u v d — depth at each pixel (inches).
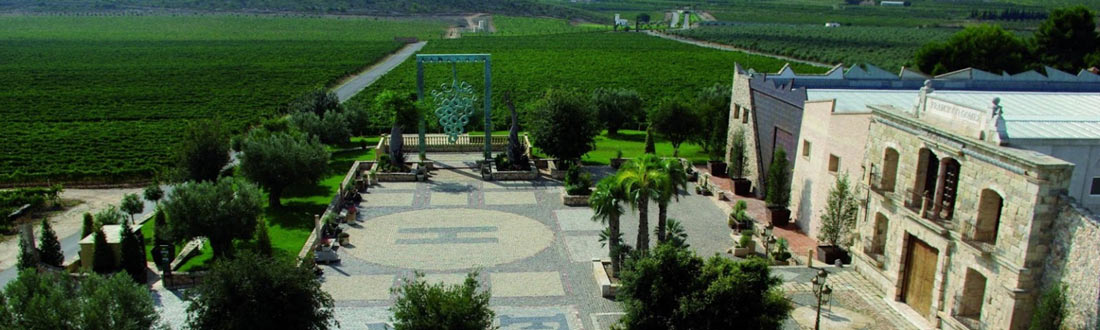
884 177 1459.2
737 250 1684.3
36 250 1584.6
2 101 4552.2
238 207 1611.7
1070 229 1048.8
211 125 2185.0
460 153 2805.1
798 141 1939.0
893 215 1417.3
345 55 7844.5
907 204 1358.3
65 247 1819.6
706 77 6028.5
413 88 5275.6
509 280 1546.5
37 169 2527.1
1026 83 1987.0
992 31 3617.1
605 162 2709.2
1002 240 1143.6
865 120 1565.0
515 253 1708.9
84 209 2166.6
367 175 2320.4
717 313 995.9
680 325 1018.7
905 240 1381.6
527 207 2089.1
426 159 2674.7
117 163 2637.8
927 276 1333.7
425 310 1030.4
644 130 3560.5
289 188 2287.2
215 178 2151.8
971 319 1235.9
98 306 1014.4
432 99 2674.7
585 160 2723.9
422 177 2385.6
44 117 3853.3
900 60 6860.2
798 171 1942.7
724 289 991.0
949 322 1248.8
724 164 2507.4
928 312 1331.2
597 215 1535.4
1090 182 1192.2
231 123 3686.0
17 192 2171.5
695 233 1859.0
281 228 1897.1
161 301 1411.2
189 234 1573.6
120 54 7815.0
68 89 5226.4
